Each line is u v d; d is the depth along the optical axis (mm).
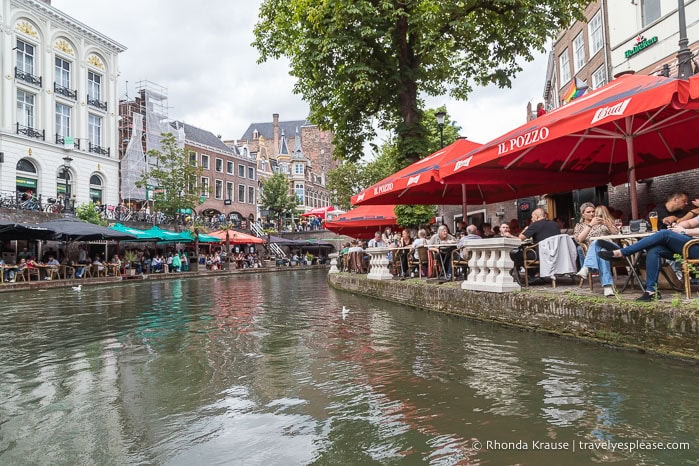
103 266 22203
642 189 12000
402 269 10523
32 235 19516
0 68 26422
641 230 5285
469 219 20094
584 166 8734
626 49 15008
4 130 26219
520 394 3057
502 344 4547
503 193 11258
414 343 4832
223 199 48250
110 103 34156
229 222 38375
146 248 31594
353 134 15117
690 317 3520
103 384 3752
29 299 12406
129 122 41000
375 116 14750
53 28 29781
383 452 2316
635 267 4754
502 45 12867
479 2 11625
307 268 40969
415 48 12578
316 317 7305
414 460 2215
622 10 15211
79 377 3990
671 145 7684
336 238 48219
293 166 69438
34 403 3299
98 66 33469
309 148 84875
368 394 3223
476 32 12594
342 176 39219
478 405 2902
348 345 4910
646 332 3857
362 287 10875
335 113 14539
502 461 2164
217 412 2998
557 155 8047
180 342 5477
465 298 6297
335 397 3195
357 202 11195
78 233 19234
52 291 15555
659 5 13609
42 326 7098
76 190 30812
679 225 4723
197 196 34719
